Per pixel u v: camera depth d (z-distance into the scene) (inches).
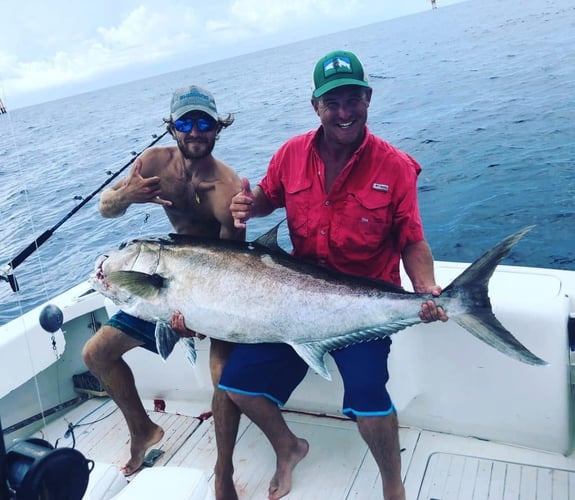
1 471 44.9
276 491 93.0
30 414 118.5
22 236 305.6
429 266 93.7
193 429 113.8
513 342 76.3
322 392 108.3
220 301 86.9
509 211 268.2
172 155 101.5
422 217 280.8
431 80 697.6
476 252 236.8
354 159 88.7
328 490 92.8
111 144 661.3
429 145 402.6
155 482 60.0
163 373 121.2
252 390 89.6
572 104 443.2
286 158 97.3
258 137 527.5
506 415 94.9
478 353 94.0
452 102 545.0
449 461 95.0
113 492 69.2
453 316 80.4
